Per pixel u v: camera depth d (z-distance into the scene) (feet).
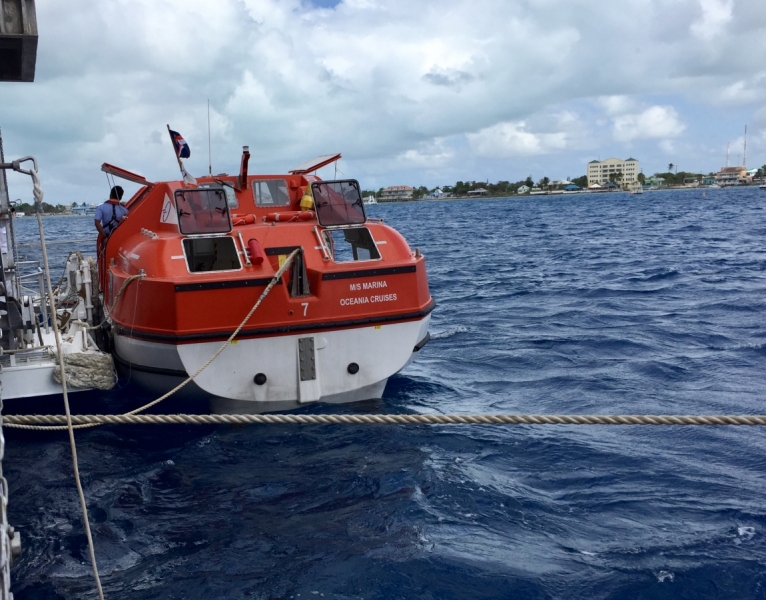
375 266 26.08
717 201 305.32
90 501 19.98
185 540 17.78
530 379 31.68
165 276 24.82
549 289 58.65
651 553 16.58
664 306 49.21
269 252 26.16
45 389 25.11
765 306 47.98
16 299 24.48
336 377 26.03
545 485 20.38
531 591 15.25
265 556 16.93
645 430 24.80
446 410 27.40
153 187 31.58
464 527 17.98
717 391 29.19
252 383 25.11
